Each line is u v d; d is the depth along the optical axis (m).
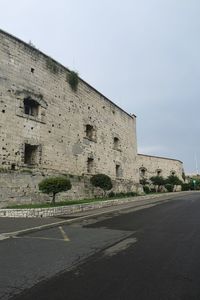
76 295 6.02
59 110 25.67
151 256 8.84
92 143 30.86
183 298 5.79
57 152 24.88
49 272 7.44
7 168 19.92
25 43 22.66
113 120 36.50
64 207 19.00
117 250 9.59
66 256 8.91
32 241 11.05
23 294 6.09
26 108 22.94
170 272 7.35
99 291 6.20
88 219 17.19
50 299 5.85
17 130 21.05
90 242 10.82
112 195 32.53
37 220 15.68
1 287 6.46
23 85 22.03
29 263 8.20
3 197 19.08
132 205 25.77
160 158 61.72
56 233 12.70
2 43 20.86
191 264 7.99
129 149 40.91
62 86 26.42
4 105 20.34
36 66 23.53
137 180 42.84
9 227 13.45
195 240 10.90
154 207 23.97
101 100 33.69
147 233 12.47
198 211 20.16
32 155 22.67
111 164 35.00
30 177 21.34
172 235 11.92
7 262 8.30
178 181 59.44
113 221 16.25
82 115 29.28
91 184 28.91
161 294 5.99
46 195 22.45
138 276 7.09
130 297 5.87
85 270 7.57
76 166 27.50
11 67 21.28
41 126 23.27
